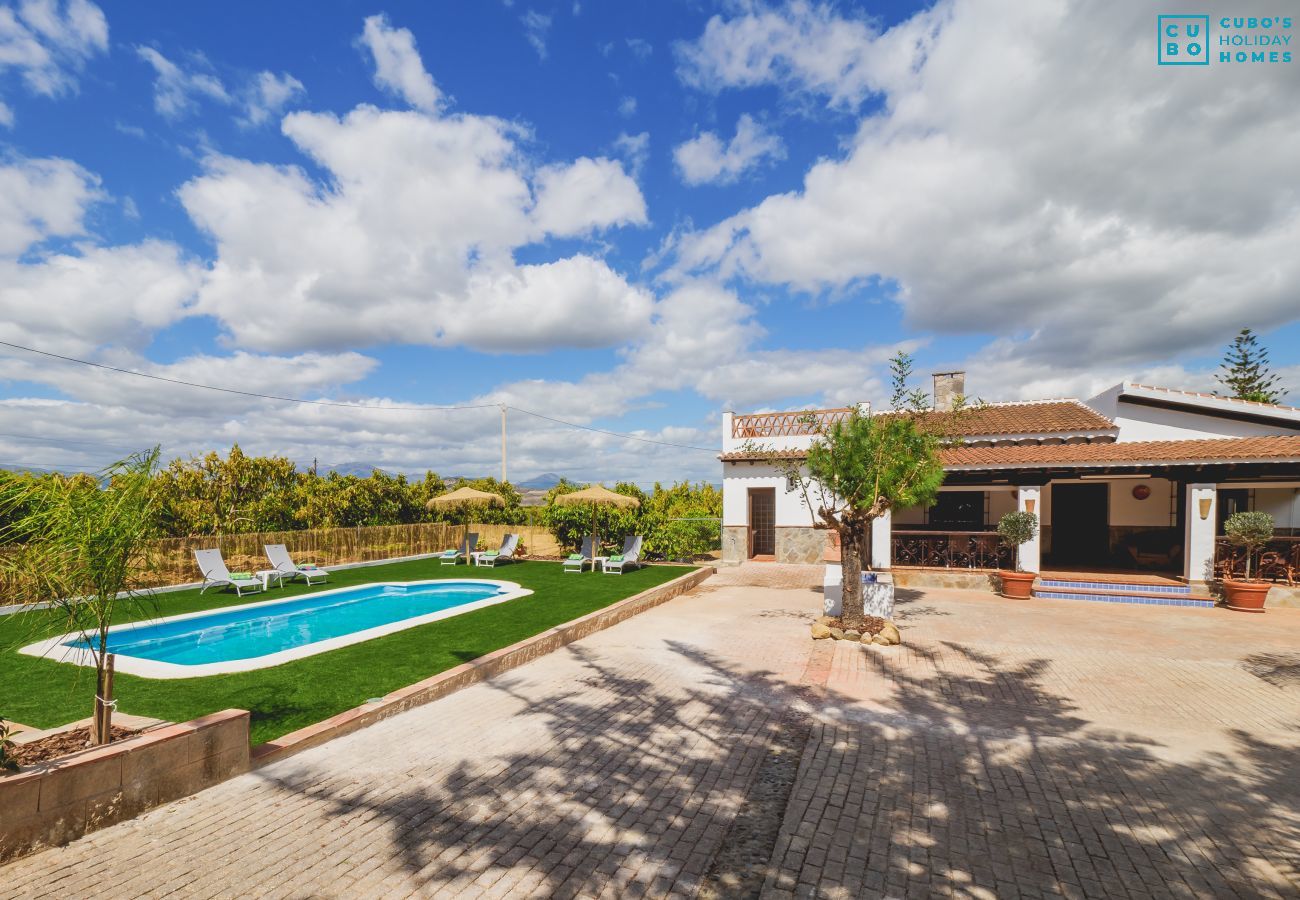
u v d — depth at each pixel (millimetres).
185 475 20359
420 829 4344
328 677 7531
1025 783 5133
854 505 10305
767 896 3668
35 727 5719
